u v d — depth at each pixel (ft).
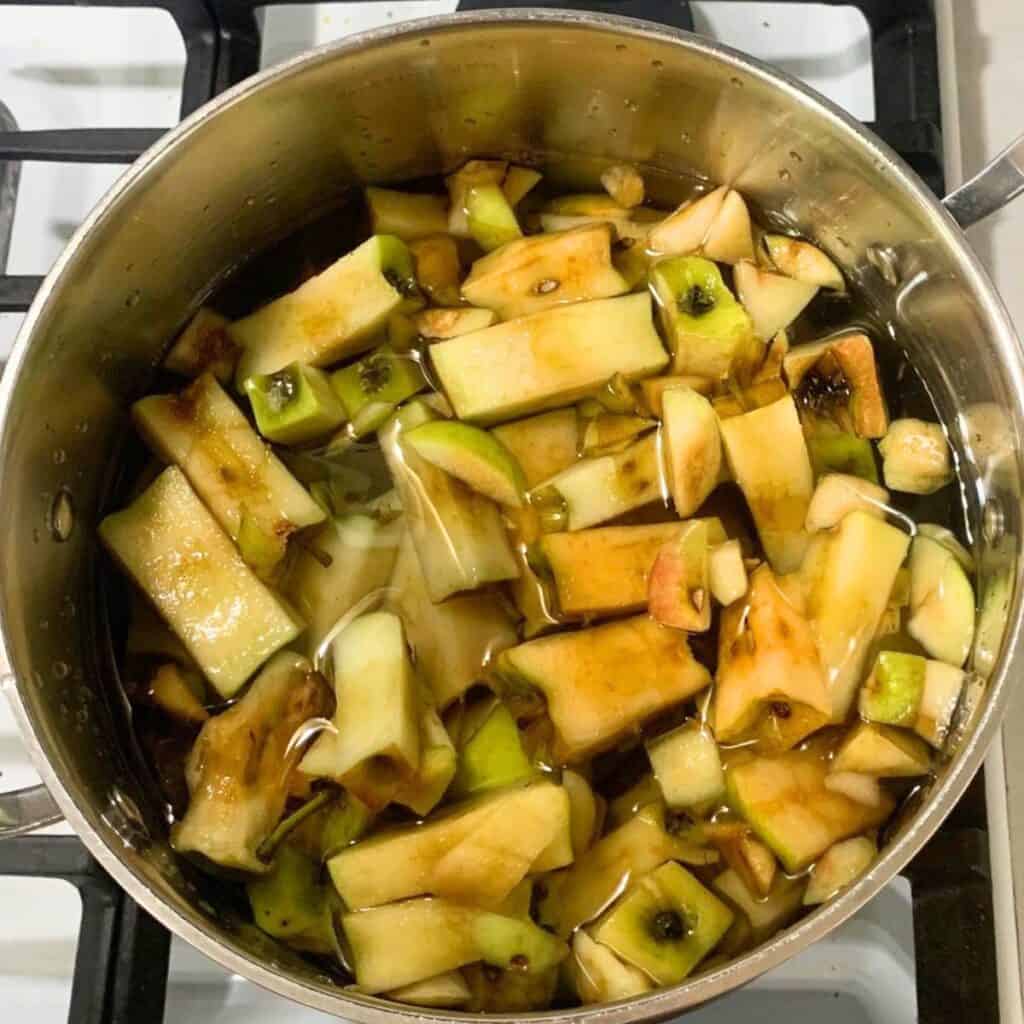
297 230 1.23
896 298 1.17
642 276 1.17
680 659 1.03
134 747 1.08
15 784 1.12
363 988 0.97
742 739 1.03
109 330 1.09
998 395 1.03
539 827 0.97
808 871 1.02
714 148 1.16
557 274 1.14
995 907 1.07
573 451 1.12
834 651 1.03
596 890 1.01
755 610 1.03
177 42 1.34
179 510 1.09
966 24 1.35
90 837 0.86
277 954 1.00
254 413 1.11
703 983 0.83
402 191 1.23
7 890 1.12
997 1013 1.03
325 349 1.14
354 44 1.01
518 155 1.22
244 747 1.03
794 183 1.16
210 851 1.00
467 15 1.00
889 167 1.03
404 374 1.14
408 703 1.01
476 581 1.05
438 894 0.98
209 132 1.02
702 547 1.04
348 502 1.11
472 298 1.16
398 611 1.06
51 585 1.04
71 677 1.04
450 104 1.12
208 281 1.20
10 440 0.95
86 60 1.33
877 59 1.27
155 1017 1.02
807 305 1.19
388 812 1.01
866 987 1.08
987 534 1.09
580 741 1.01
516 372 1.11
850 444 1.14
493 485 1.08
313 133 1.11
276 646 1.05
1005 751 1.14
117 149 1.16
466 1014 0.84
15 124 1.30
